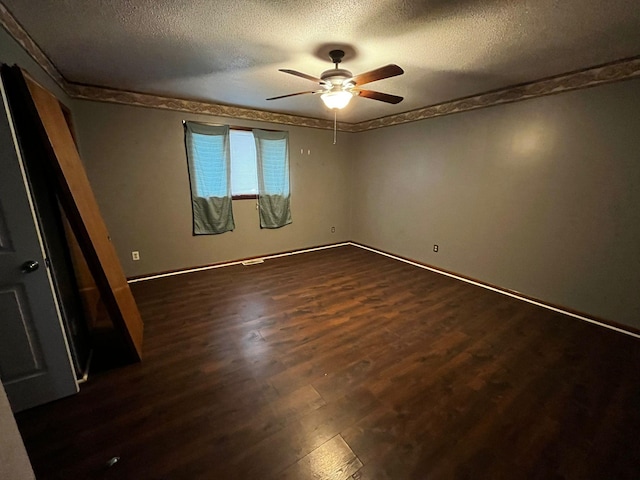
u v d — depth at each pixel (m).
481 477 1.31
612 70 2.38
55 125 1.95
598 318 2.70
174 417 1.61
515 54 2.21
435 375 1.98
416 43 2.01
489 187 3.40
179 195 3.82
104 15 1.66
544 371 2.01
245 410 1.67
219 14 1.65
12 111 1.60
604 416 1.64
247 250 4.53
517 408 1.70
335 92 2.20
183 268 4.00
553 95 2.76
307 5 1.55
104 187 3.32
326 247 5.35
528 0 1.50
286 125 4.52
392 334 2.47
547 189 2.92
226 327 2.55
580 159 2.67
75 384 1.75
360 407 1.70
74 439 1.46
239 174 4.26
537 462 1.38
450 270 3.98
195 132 3.75
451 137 3.72
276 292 3.31
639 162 2.35
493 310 2.92
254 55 2.23
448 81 2.87
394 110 4.16
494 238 3.44
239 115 4.05
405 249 4.61
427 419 1.62
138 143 3.44
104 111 3.19
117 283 2.20
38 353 1.62
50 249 1.83
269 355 2.17
